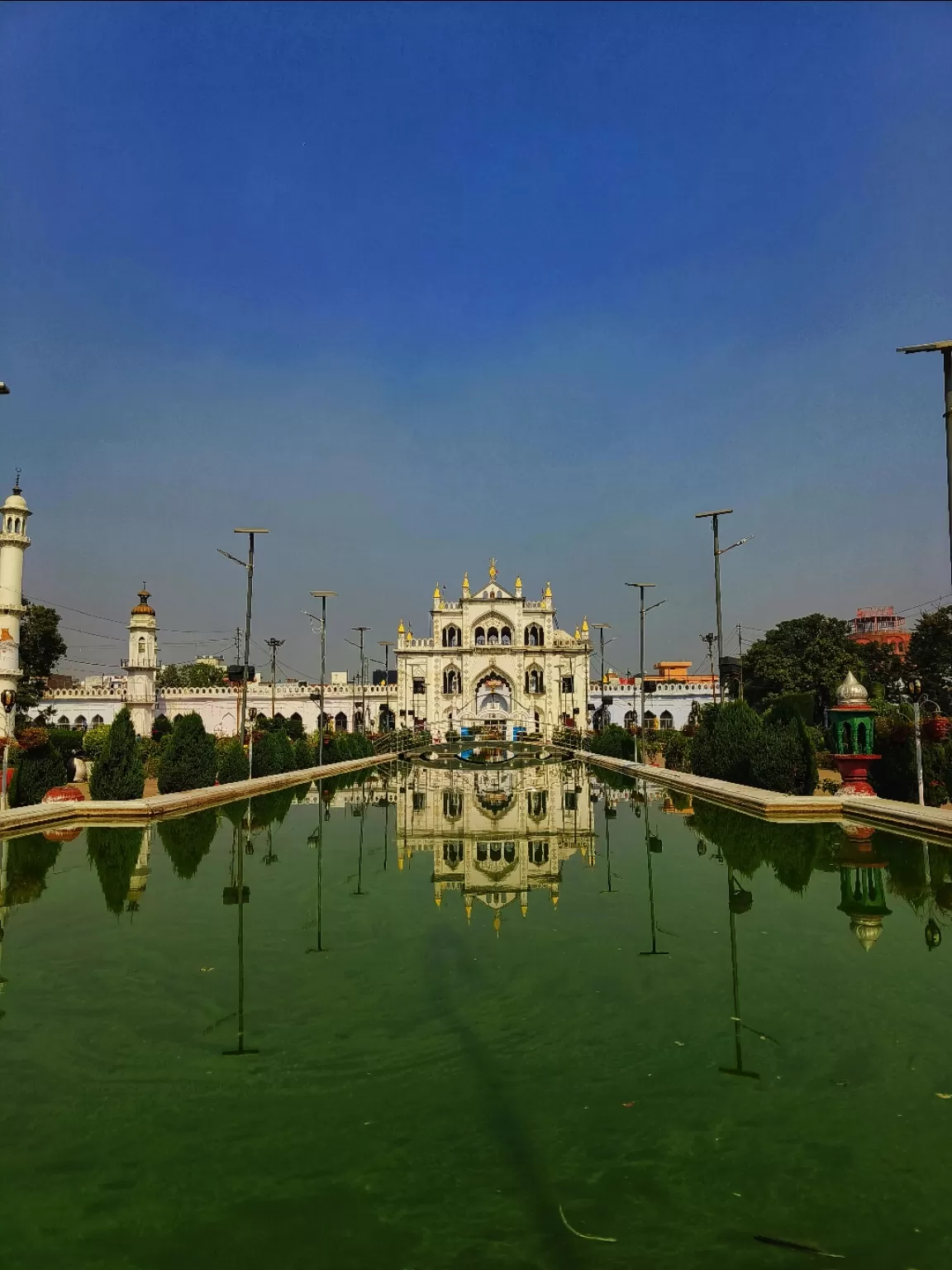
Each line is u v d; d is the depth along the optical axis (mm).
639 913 11930
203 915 12047
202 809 25328
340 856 17578
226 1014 8055
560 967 9422
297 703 81938
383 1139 5723
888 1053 6980
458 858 17297
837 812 21375
